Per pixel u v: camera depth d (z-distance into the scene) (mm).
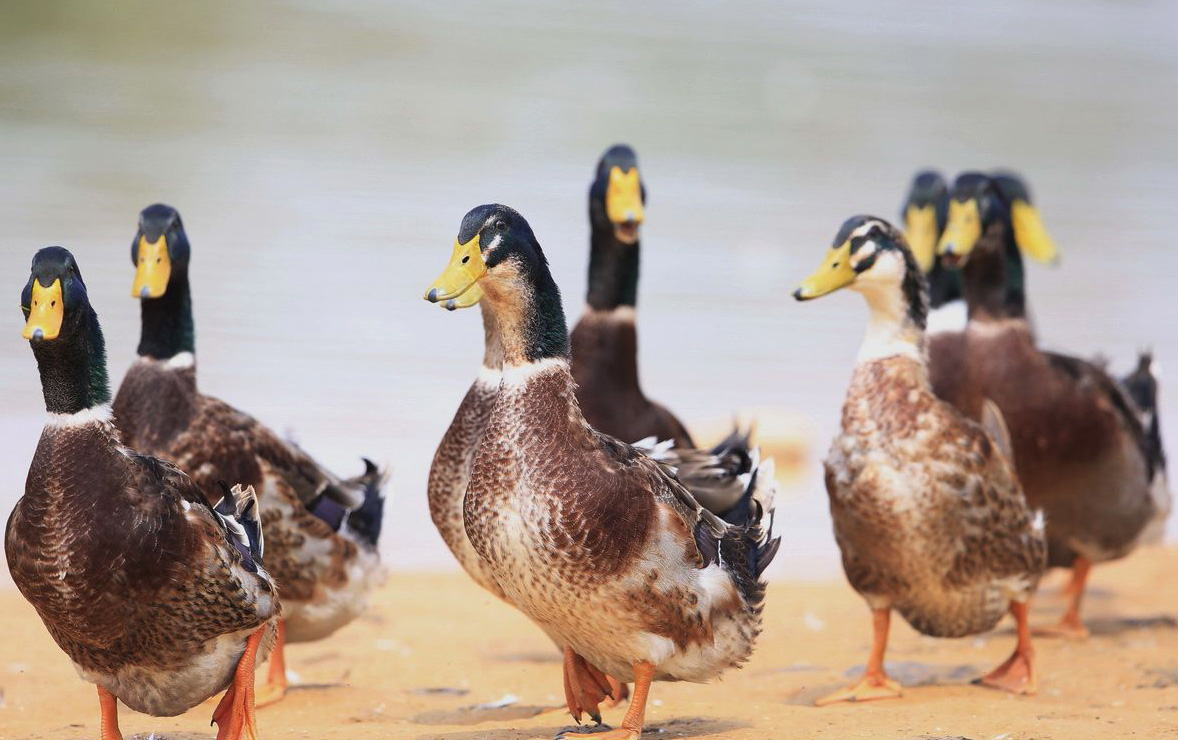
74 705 10203
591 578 7621
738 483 8797
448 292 7715
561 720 9469
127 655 7707
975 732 8594
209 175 33438
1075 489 12258
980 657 11852
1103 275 29375
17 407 17781
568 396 7812
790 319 24781
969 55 65375
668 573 7727
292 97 43625
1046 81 61562
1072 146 48844
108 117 39094
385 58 50531
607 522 7578
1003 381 12164
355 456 17172
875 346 9820
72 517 7449
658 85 51312
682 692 10523
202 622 7719
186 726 9461
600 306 11750
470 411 10141
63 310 7531
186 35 49562
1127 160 46500
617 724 9188
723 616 8047
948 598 9906
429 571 14914
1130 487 12398
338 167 35531
